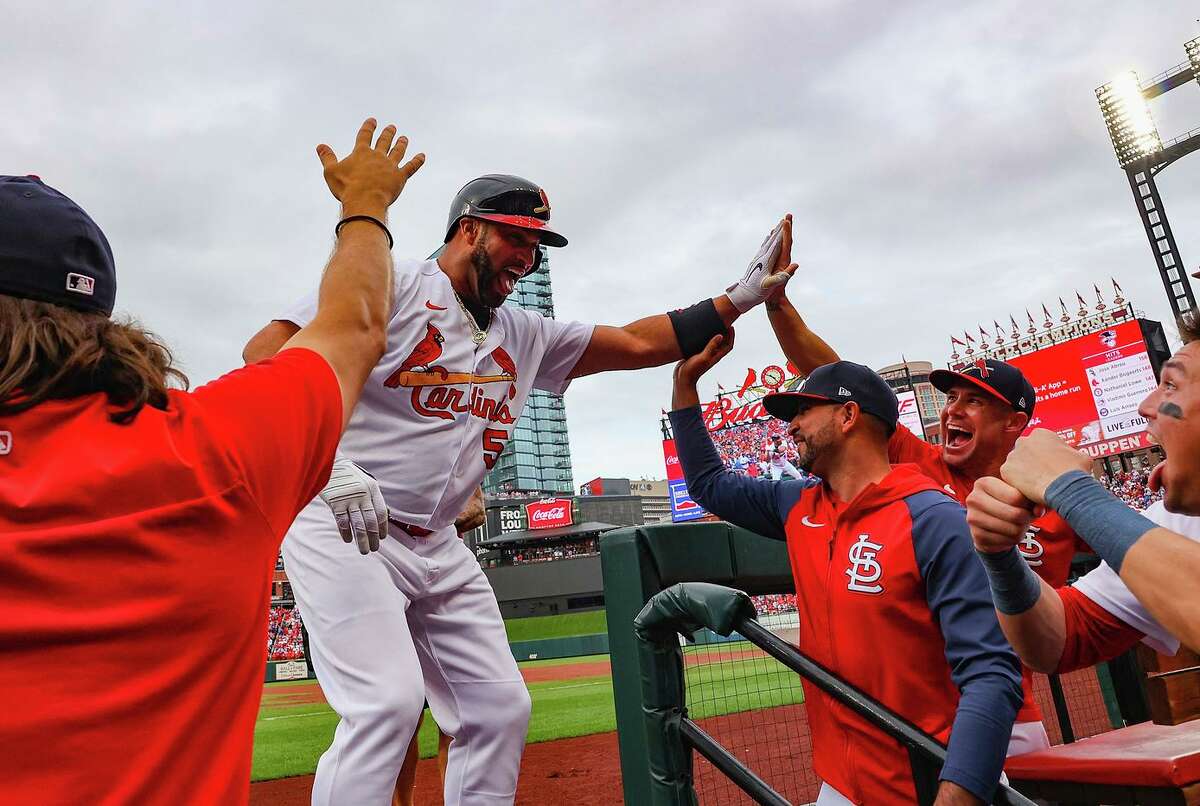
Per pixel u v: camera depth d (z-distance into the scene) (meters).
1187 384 1.05
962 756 1.51
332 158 1.21
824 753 2.07
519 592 45.16
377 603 2.09
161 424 0.78
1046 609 1.48
